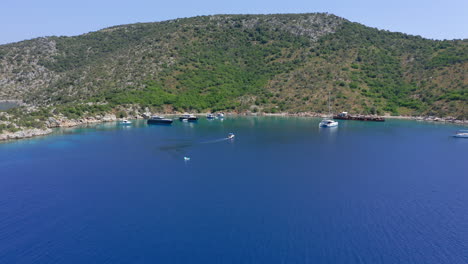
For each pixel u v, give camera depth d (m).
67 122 168.00
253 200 69.25
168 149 114.44
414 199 70.06
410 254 51.38
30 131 137.88
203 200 69.12
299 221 60.50
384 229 58.03
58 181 80.38
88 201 68.69
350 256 50.81
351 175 85.25
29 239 55.09
